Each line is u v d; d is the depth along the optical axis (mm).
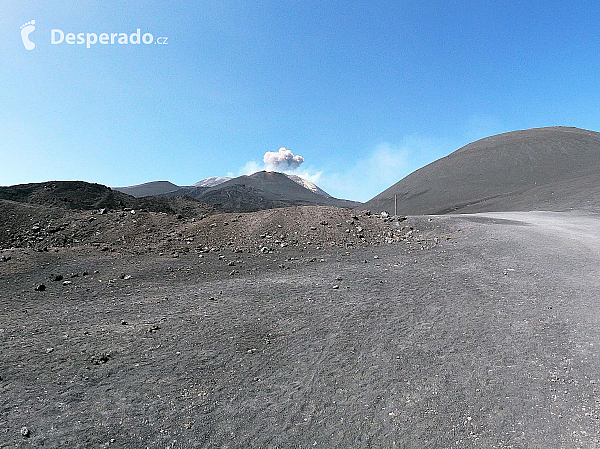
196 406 4445
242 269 11227
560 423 4148
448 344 5996
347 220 16750
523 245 12906
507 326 6613
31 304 8125
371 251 13516
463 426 4125
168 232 15617
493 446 3832
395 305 7773
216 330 6570
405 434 4016
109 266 11250
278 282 9617
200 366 5348
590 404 4449
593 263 10516
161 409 4371
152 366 5328
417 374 5148
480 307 7562
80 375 5059
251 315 7273
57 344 5996
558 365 5305
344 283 9438
